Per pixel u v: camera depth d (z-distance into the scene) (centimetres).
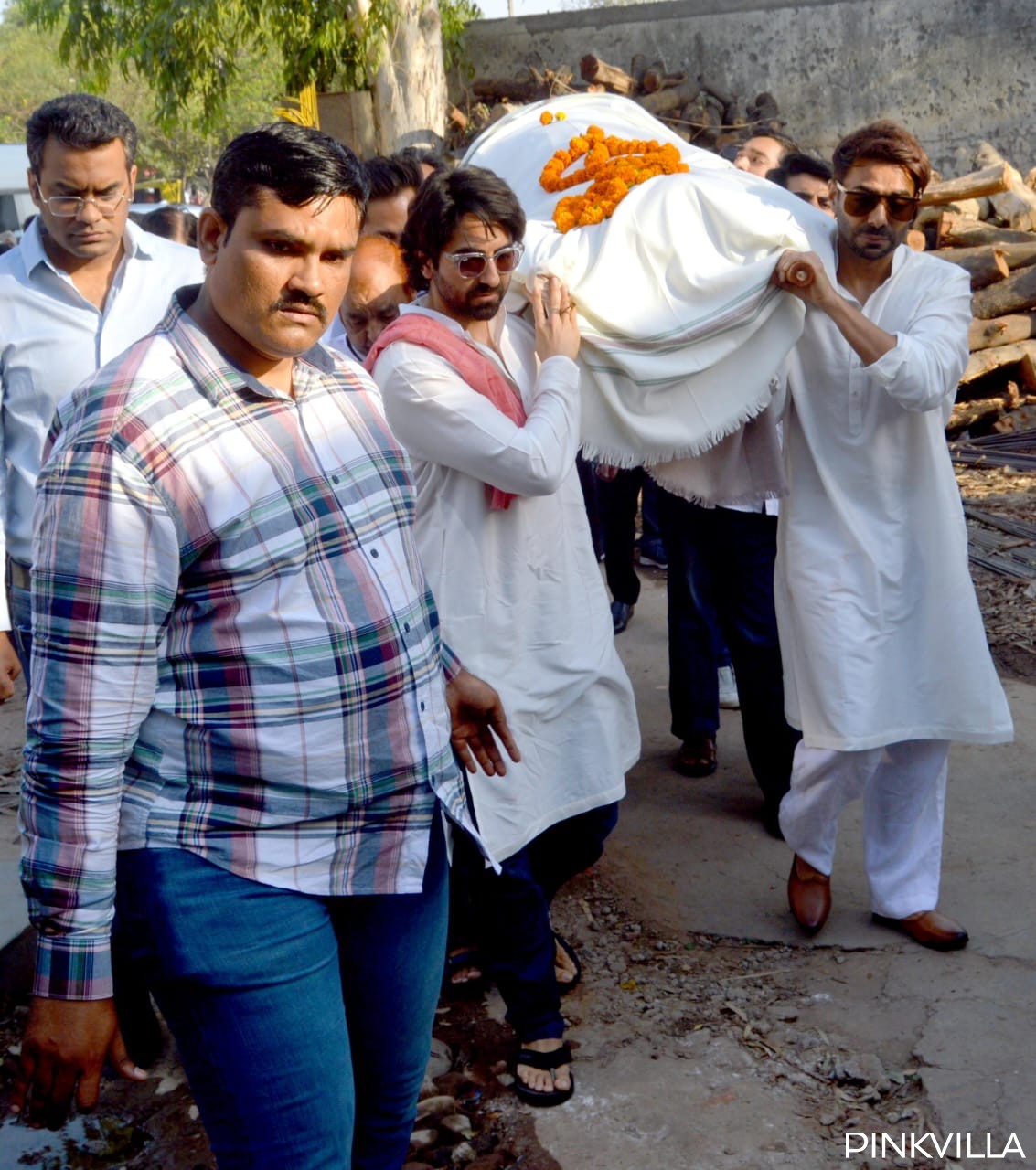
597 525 636
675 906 374
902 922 347
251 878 187
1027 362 917
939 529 326
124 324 353
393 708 194
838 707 326
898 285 327
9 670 351
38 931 179
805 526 332
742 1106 285
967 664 328
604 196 316
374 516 195
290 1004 188
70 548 173
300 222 173
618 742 309
